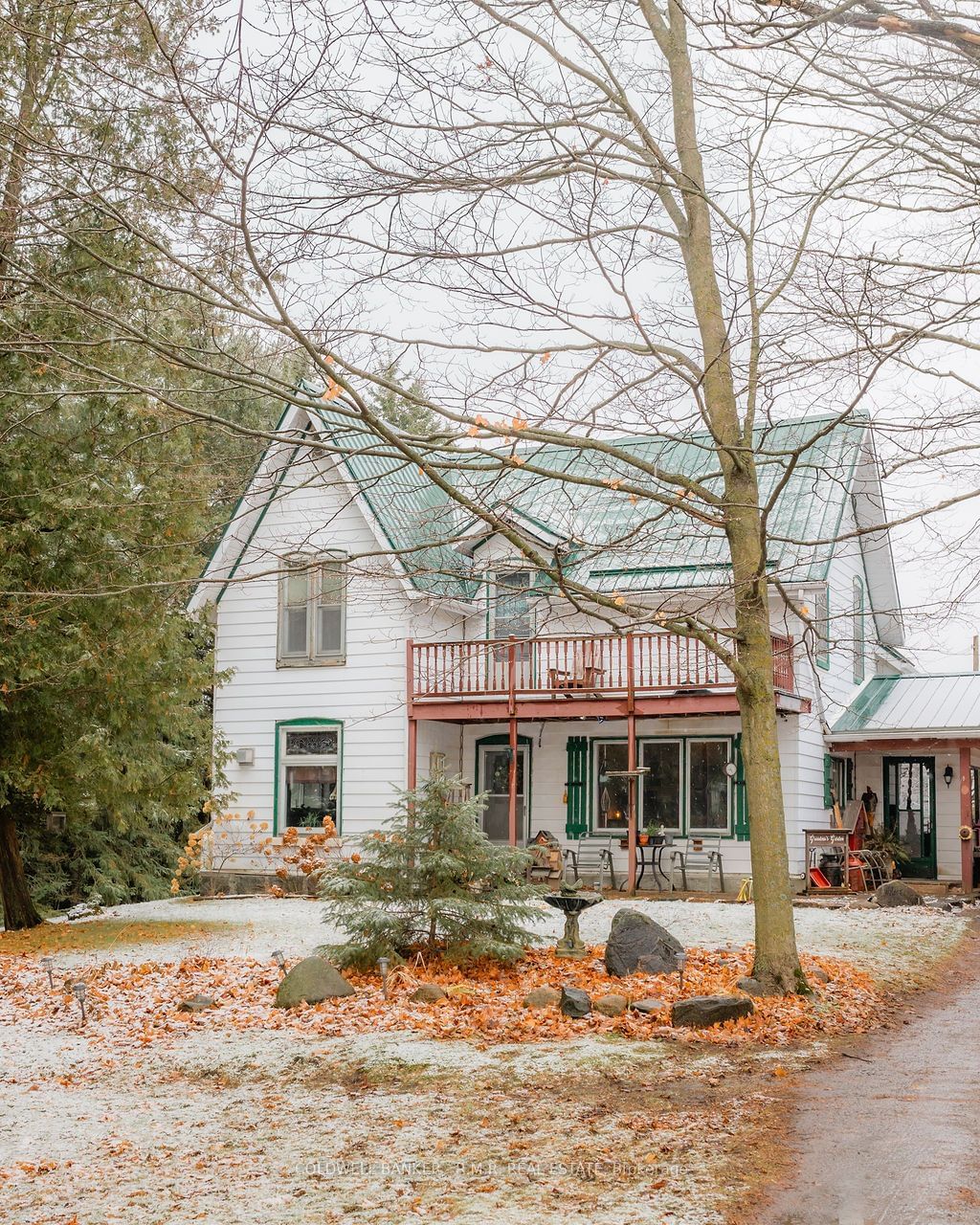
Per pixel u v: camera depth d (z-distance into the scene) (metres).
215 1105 8.22
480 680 23.95
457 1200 6.18
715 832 22.83
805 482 23.72
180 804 18.88
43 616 15.73
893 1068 8.90
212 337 9.39
